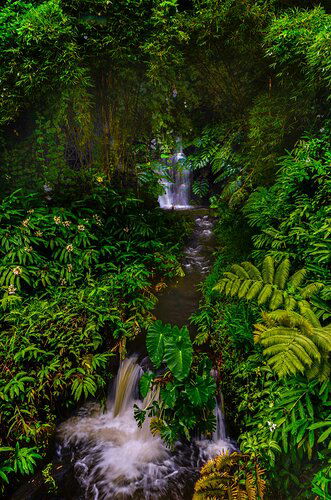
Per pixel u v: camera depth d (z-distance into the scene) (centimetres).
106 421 325
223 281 242
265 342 184
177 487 260
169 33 405
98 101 493
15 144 505
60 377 305
